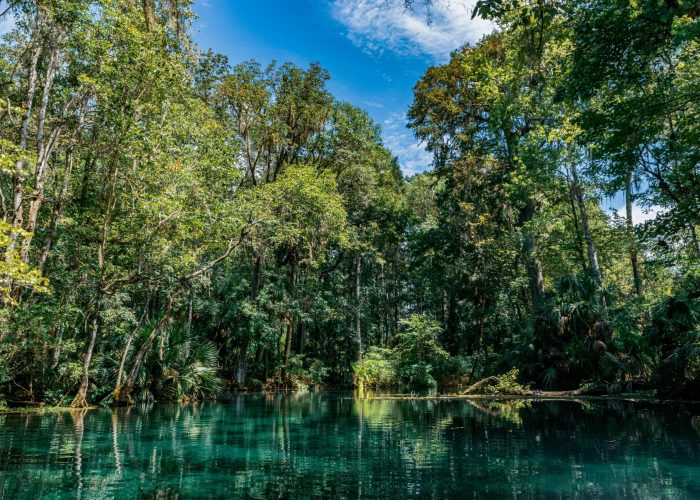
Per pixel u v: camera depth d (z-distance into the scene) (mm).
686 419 8555
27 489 4141
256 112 22984
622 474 4543
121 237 14781
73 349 13008
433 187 29266
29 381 13328
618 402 12523
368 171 27125
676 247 14898
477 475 4586
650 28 8969
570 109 15508
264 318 24812
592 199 19234
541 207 23156
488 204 24844
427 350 27109
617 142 11391
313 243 24484
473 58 22219
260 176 26875
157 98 12992
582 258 20266
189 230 15414
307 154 26969
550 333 16844
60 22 10703
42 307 11562
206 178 15703
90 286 14844
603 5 9430
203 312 23938
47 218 14195
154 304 20906
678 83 10797
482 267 25781
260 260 25172
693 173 11797
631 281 25516
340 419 9891
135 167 13039
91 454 5887
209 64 20234
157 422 9461
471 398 15719
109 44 11180
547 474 4586
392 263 36438
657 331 13133
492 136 22516
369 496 3881
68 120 12312
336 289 31766
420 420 9414
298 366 27734
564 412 10391
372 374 26625
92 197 15844
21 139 10289
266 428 8438
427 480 4410
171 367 15961
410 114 25484
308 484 4289
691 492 3873
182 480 4484
